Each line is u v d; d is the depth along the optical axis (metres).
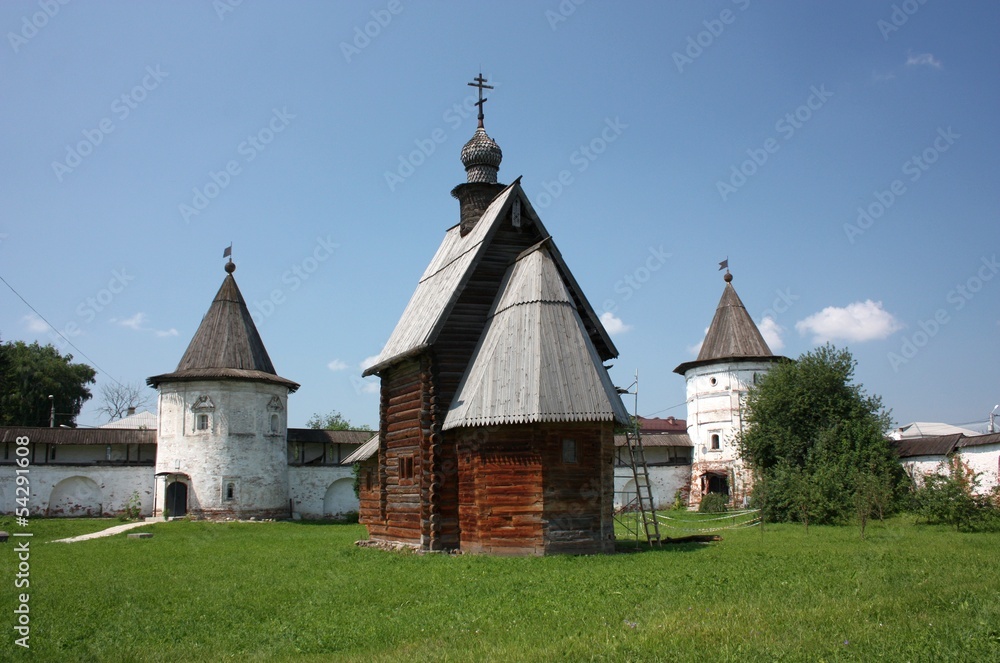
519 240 26.78
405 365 26.52
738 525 37.41
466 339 25.14
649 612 12.59
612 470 23.03
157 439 51.25
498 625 12.09
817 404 44.38
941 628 10.70
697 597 13.91
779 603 12.99
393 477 26.83
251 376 51.09
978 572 16.25
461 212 30.78
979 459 41.22
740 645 10.05
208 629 12.61
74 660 10.62
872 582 14.90
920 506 35.12
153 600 15.33
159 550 27.08
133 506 51.00
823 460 41.09
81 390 79.75
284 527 42.50
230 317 53.47
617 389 28.75
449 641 11.16
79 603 14.96
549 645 10.53
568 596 14.49
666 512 53.59
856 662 9.22
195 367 51.59
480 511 22.16
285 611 13.99
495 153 30.53
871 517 37.41
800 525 35.41
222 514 49.31
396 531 26.02
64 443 51.06
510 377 22.47
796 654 9.58
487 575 17.66
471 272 25.11
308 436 56.00
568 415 21.50
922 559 18.86
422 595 15.23
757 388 50.22
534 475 21.70
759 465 45.22
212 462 49.72
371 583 16.91
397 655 10.38
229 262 55.38
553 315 23.48
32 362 75.75
